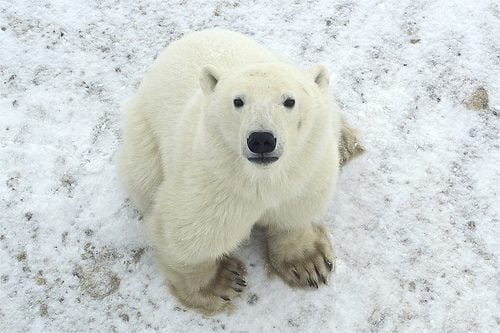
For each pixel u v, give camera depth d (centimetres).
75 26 584
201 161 370
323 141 362
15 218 482
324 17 579
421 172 495
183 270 429
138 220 482
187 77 427
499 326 434
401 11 575
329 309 442
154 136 444
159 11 593
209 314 443
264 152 318
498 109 520
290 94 331
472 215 476
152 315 445
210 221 384
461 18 566
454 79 536
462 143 505
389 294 446
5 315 447
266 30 579
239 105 333
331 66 553
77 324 444
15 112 534
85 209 486
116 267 463
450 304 443
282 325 438
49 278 460
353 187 493
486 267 455
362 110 527
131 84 555
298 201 402
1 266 463
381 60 552
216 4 595
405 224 475
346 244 468
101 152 515
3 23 582
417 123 518
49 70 559
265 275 459
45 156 510
